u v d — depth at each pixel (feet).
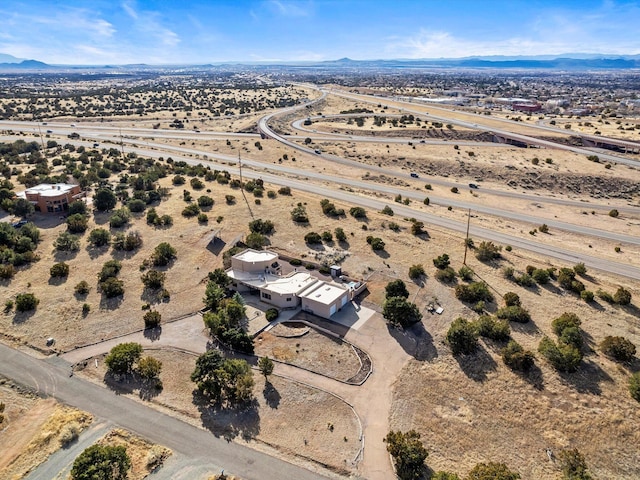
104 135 647.97
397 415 155.43
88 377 168.66
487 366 178.91
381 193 424.05
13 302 209.77
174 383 167.12
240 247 274.36
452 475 120.57
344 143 633.20
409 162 549.54
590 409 157.89
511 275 247.50
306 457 137.69
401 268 256.52
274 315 210.18
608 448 143.95
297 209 323.98
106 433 143.13
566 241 323.16
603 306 222.69
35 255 252.62
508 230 337.31
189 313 212.43
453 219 351.67
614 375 174.09
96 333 195.00
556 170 510.17
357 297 229.04
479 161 547.49
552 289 238.07
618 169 513.45
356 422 151.94
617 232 346.33
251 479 129.18
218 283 231.30
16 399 156.56
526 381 170.71
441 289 235.20
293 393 164.25
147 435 143.13
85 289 221.87
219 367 163.12
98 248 264.72
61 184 342.44
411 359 183.62
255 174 458.09
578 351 178.09
